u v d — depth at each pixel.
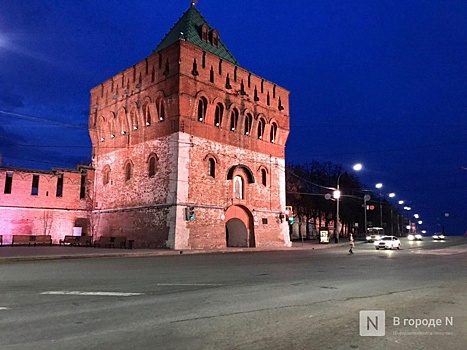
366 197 68.19
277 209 45.62
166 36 45.53
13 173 41.53
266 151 45.31
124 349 6.14
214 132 39.38
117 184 42.84
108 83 46.25
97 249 33.03
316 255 30.62
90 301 9.95
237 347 6.32
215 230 37.91
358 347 6.45
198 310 8.94
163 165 37.25
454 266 21.16
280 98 47.94
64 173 44.72
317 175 75.88
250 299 10.38
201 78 38.56
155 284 13.09
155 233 36.59
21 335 6.87
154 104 39.00
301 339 6.82
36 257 23.80
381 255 30.88
